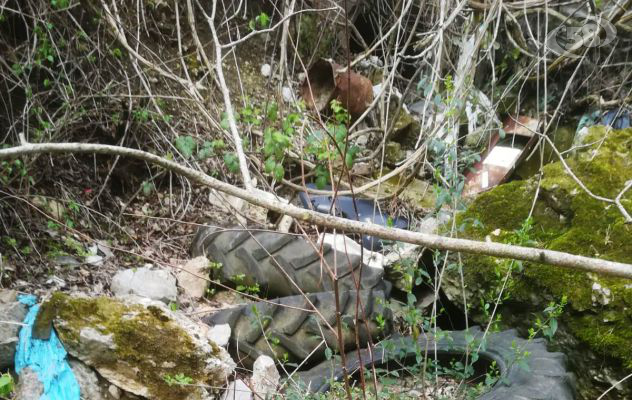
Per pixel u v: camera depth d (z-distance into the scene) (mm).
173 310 2492
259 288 2961
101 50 3578
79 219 3107
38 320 2203
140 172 3562
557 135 4477
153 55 3988
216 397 2287
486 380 2357
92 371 2197
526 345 2574
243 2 4742
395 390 2516
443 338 2705
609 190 2900
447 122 3088
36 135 3061
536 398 2195
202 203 3623
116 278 2721
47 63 3334
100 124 3387
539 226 3025
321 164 2629
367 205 3680
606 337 2496
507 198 3148
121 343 2213
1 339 2141
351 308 2662
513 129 4383
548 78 4637
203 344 2291
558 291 2635
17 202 2859
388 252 3223
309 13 4930
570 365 2629
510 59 4777
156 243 3270
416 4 4852
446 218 3344
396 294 3148
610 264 1234
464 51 3725
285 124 2654
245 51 4625
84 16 3594
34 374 2133
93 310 2262
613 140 3111
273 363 2426
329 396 2316
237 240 3055
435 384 2396
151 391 2197
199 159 3467
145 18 4105
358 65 4984
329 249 2969
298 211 1377
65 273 2740
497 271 2516
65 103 3090
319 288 2867
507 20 4559
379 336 2703
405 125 4473
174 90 4004
